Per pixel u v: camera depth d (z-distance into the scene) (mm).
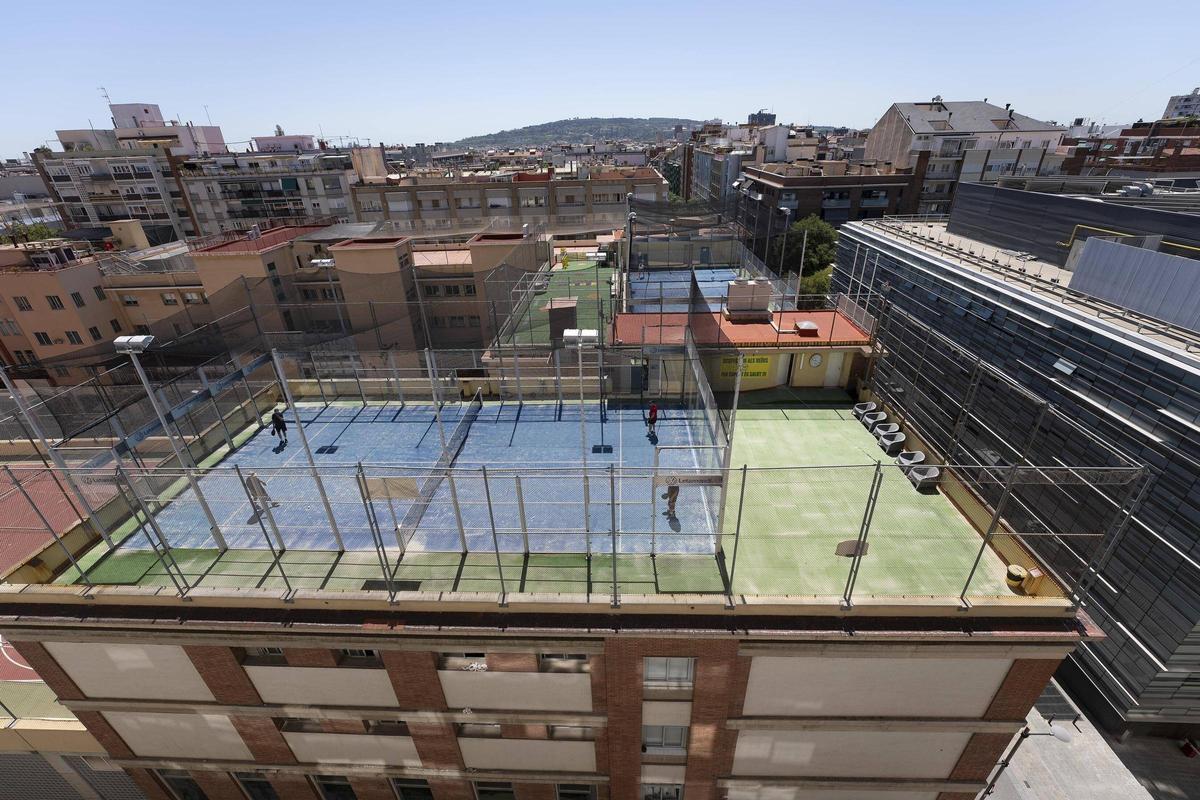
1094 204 27922
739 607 12156
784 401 22141
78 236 82938
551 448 18484
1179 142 91188
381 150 115375
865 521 11328
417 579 13258
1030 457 23297
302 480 17000
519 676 13578
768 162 113938
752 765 15227
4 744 16812
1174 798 21828
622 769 15492
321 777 17359
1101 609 22484
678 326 24219
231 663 13820
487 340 48844
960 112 96125
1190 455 18078
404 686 13953
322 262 47469
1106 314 21859
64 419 21156
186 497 16328
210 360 28797
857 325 23469
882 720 13891
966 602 12008
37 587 13109
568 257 51656
